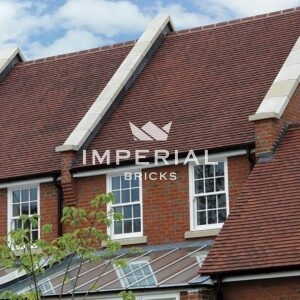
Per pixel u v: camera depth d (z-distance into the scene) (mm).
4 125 36969
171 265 28219
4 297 22062
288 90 30688
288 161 28922
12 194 33906
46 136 35281
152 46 37156
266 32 35469
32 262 21859
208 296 25984
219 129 31484
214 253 26547
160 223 31125
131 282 27188
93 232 22688
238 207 27891
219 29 36719
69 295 27234
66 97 36938
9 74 39969
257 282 25844
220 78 34125
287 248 25781
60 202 32844
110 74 37125
